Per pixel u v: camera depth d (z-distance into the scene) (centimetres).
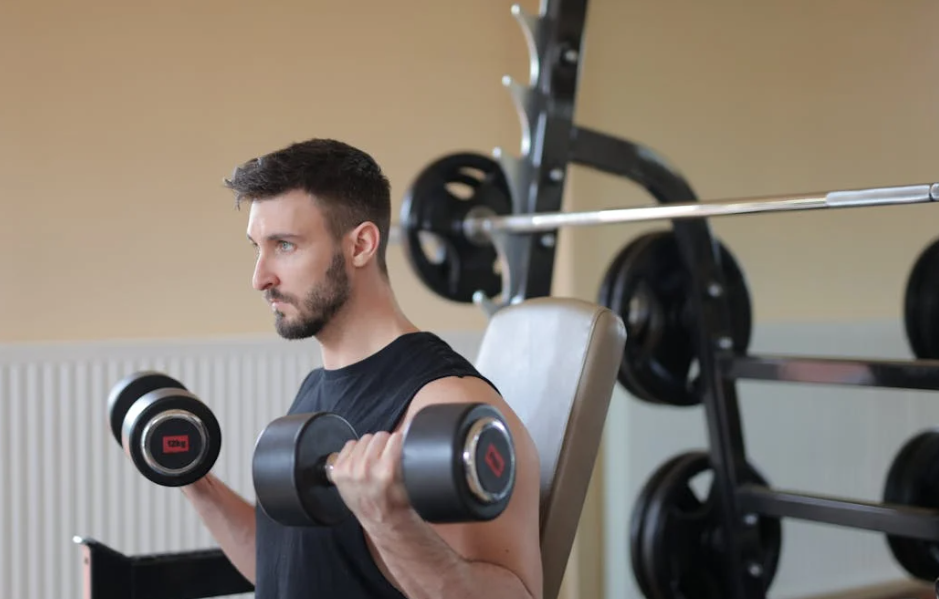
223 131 319
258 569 144
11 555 283
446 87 349
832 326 370
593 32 351
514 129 361
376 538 104
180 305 314
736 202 194
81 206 303
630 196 361
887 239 403
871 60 402
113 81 306
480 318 357
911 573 251
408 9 344
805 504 233
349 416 134
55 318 300
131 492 294
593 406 149
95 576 172
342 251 135
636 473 344
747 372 242
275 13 325
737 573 249
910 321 249
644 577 259
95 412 292
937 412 393
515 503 122
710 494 259
